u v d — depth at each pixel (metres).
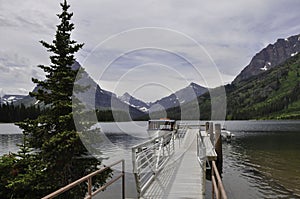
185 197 6.84
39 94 11.02
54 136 10.27
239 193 15.08
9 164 10.80
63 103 10.62
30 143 10.91
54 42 11.54
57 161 10.34
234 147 34.72
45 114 11.12
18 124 10.75
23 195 10.55
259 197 14.44
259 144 37.69
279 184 16.78
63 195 10.30
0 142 42.28
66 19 11.84
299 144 37.00
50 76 11.41
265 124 106.88
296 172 19.91
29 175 9.97
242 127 83.81
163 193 7.12
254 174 19.34
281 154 28.44
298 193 14.99
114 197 12.98
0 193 10.43
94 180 10.80
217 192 4.43
